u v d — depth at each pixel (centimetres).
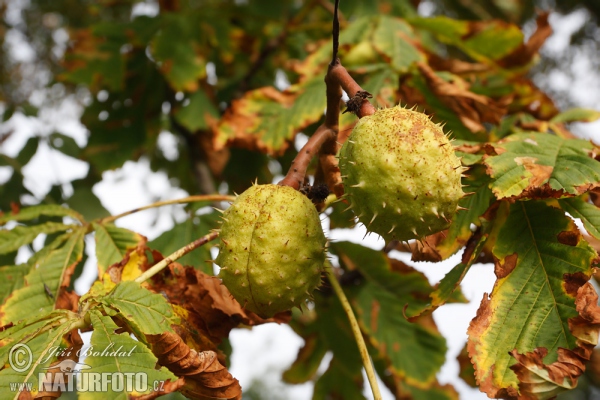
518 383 45
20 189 71
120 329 48
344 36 66
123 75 74
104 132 75
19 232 56
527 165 48
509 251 48
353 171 46
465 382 64
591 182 46
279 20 77
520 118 64
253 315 52
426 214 45
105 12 104
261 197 47
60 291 53
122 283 48
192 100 73
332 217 62
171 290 52
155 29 75
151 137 76
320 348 70
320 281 48
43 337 46
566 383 44
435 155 45
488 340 46
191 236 59
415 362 64
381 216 45
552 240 48
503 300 47
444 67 65
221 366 47
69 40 74
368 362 51
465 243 50
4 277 54
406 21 68
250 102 62
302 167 49
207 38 75
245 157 80
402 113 46
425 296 63
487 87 66
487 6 92
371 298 64
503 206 49
